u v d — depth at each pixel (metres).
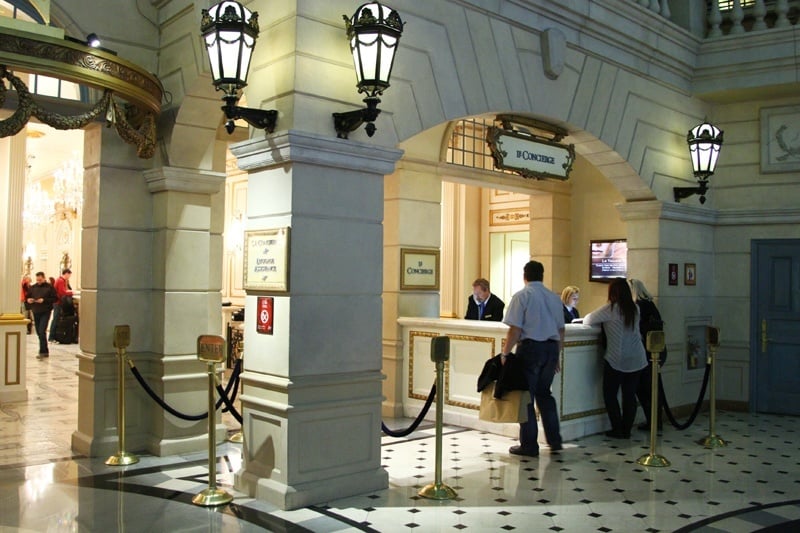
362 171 4.84
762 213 8.28
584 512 4.50
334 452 4.66
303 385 4.45
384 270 7.76
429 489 4.78
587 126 6.82
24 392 8.51
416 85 5.24
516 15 6.05
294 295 4.45
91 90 6.06
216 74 4.40
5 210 8.48
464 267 11.89
